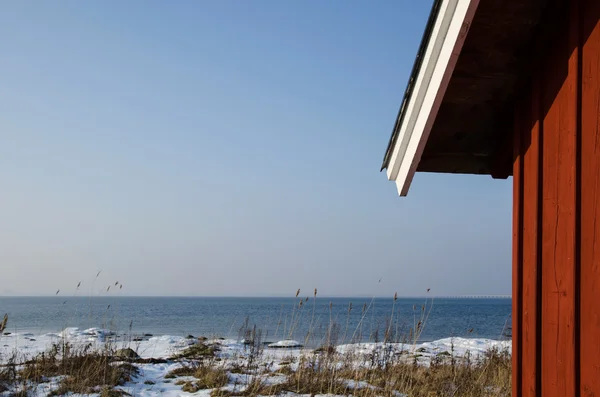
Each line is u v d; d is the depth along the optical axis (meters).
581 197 3.08
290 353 11.85
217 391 8.30
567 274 3.18
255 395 8.10
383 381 8.89
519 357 3.76
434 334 27.58
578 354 3.05
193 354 12.38
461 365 10.46
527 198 3.74
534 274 3.55
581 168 3.09
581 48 3.12
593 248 2.96
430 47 3.39
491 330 30.67
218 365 10.17
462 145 4.40
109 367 9.48
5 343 14.77
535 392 3.49
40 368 9.26
